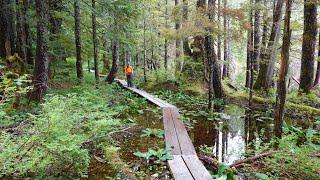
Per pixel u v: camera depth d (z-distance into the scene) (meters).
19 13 18.34
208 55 15.47
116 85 21.02
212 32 14.24
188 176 6.72
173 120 12.41
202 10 14.03
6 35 18.41
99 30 22.22
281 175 7.38
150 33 29.12
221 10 14.05
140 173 7.22
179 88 21.55
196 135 11.45
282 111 9.41
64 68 19.25
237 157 8.97
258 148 9.06
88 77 20.89
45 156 6.09
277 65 28.02
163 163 7.82
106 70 34.28
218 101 18.41
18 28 18.48
